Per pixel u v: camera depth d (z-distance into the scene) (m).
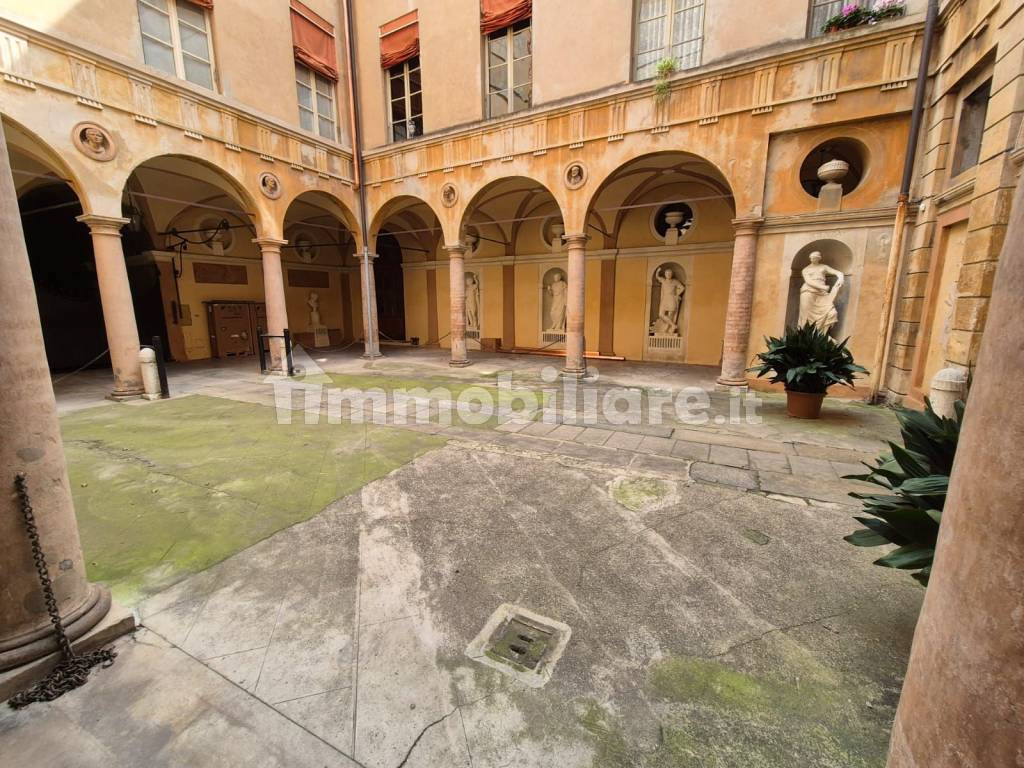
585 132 9.02
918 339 6.58
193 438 5.61
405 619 2.39
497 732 1.75
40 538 2.00
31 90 6.58
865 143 7.05
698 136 8.03
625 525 3.40
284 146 10.54
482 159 10.39
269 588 2.65
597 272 13.23
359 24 11.95
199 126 8.77
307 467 4.61
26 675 1.91
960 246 5.70
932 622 1.03
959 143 5.94
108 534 3.28
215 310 13.77
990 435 0.89
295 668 2.06
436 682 1.98
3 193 1.81
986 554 0.87
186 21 8.70
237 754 1.66
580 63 8.94
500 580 2.73
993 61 5.21
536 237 14.43
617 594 2.59
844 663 2.08
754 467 4.57
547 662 2.09
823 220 7.38
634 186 11.46
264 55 10.01
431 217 15.45
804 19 7.13
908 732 1.07
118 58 7.47
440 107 10.93
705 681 1.98
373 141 12.30
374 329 13.36
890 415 6.56
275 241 10.34
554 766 1.62
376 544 3.14
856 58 6.83
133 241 12.75
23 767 1.61
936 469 2.44
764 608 2.46
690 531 3.30
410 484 4.17
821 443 5.34
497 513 3.59
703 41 7.86
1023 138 4.51
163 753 1.66
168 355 13.19
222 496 3.92
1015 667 0.81
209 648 2.18
